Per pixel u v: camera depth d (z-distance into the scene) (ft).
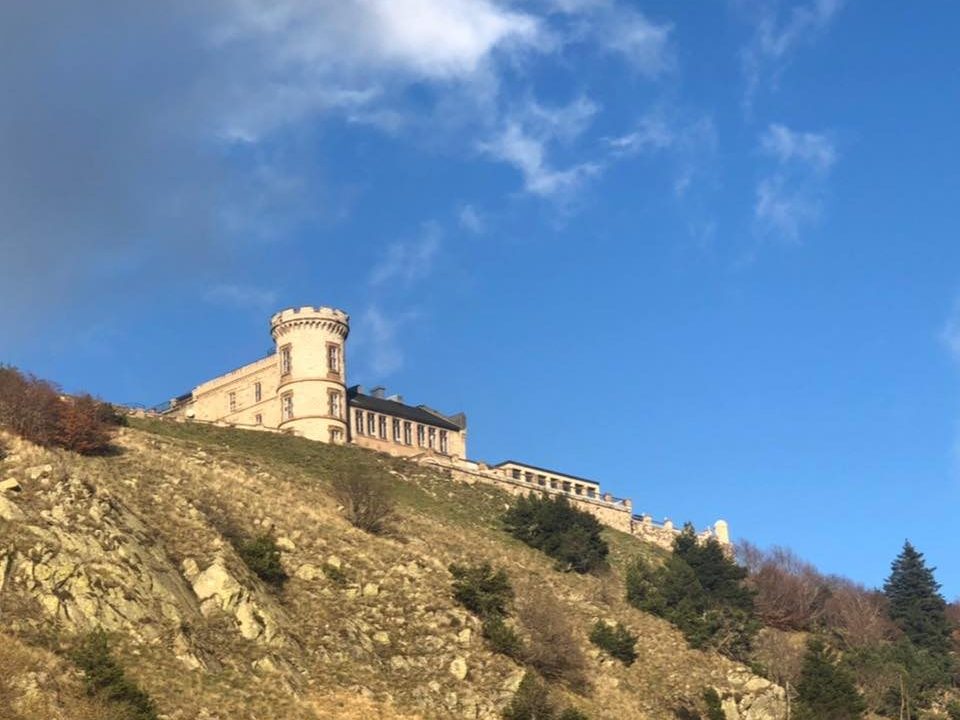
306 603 282.97
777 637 374.22
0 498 254.68
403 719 250.37
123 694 216.74
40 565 240.94
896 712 360.89
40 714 205.67
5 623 225.76
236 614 260.62
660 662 335.67
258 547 288.30
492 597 307.17
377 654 273.95
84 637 231.09
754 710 324.19
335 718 241.35
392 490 435.12
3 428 326.85
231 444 444.96
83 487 271.49
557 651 304.91
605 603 373.61
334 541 320.29
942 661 410.93
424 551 357.41
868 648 398.42
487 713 266.77
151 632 241.76
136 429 416.05
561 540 414.62
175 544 279.08
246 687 240.32
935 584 453.99
